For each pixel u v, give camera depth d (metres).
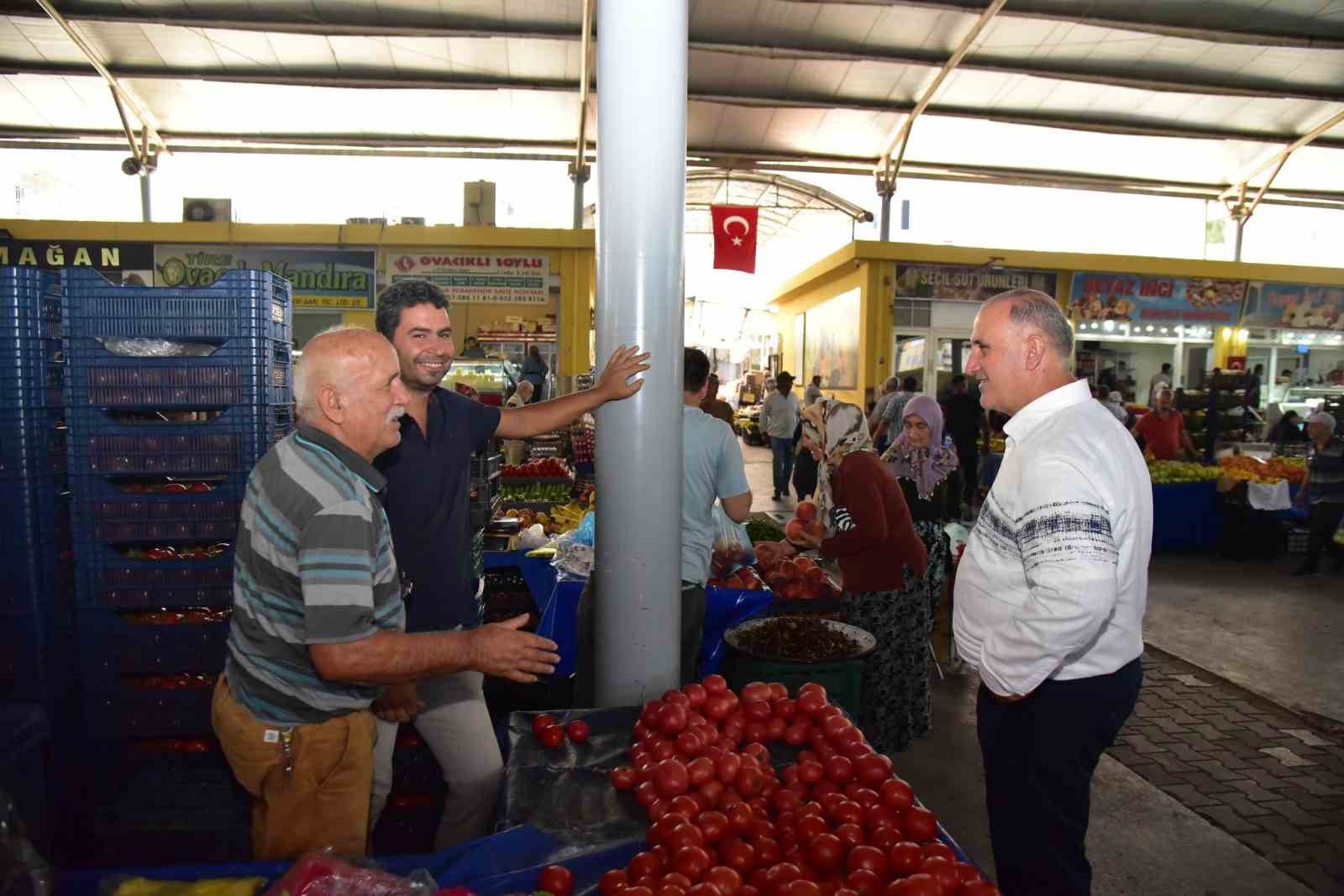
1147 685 4.68
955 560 5.84
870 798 1.76
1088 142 13.31
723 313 31.97
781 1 10.16
